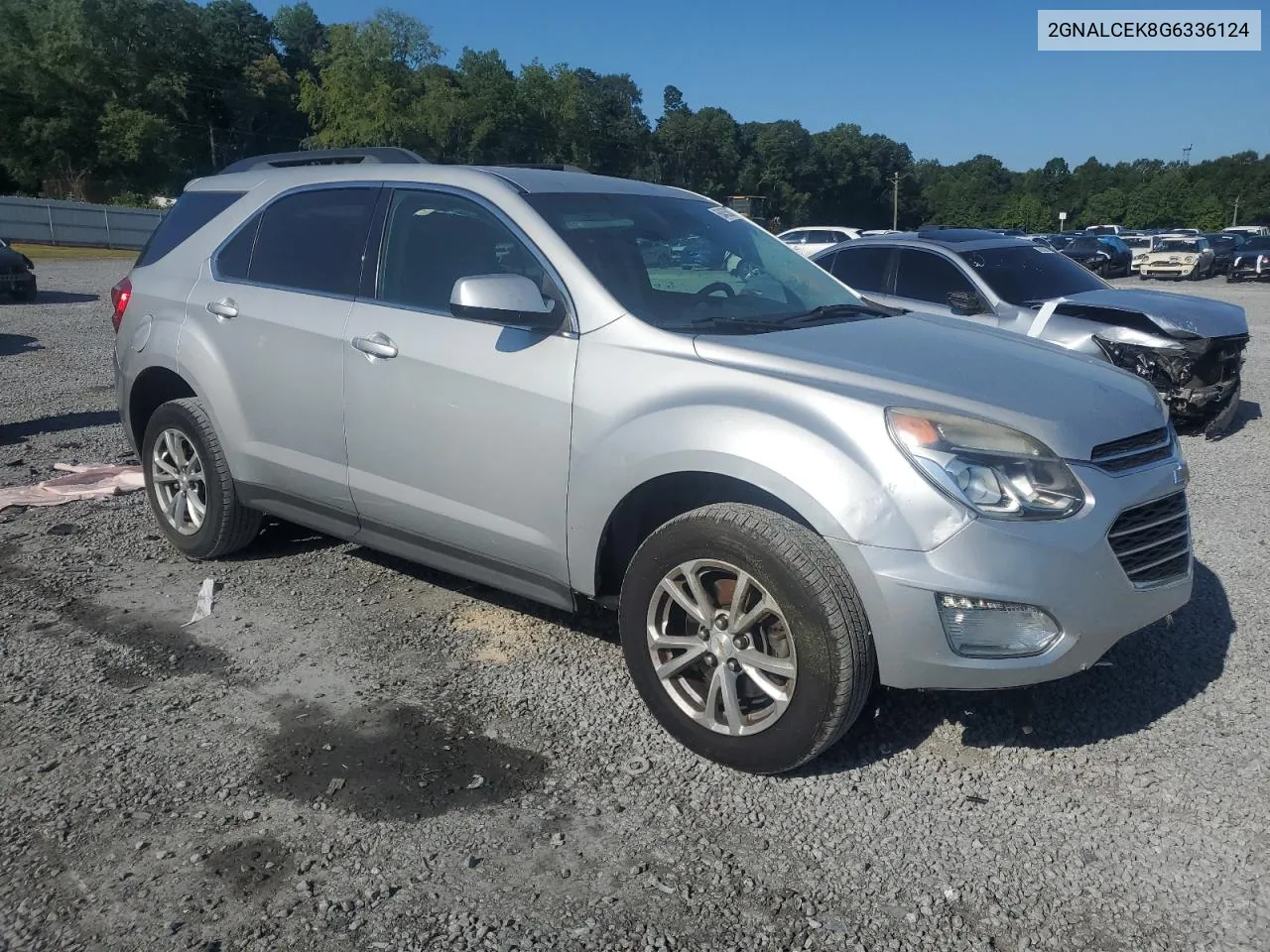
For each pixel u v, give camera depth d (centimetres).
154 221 4453
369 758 337
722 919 263
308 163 498
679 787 322
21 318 1639
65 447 763
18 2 7106
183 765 332
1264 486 682
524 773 329
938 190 14262
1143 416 339
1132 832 299
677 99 12112
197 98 8606
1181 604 337
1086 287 874
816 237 2858
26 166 7256
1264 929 258
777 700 314
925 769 333
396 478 412
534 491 368
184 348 488
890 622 296
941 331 400
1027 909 266
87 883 275
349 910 265
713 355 340
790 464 305
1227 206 11656
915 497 295
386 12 8369
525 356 369
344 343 422
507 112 8994
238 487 481
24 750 341
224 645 423
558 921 262
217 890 272
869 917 264
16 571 504
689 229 432
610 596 372
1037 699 351
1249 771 330
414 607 463
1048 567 295
